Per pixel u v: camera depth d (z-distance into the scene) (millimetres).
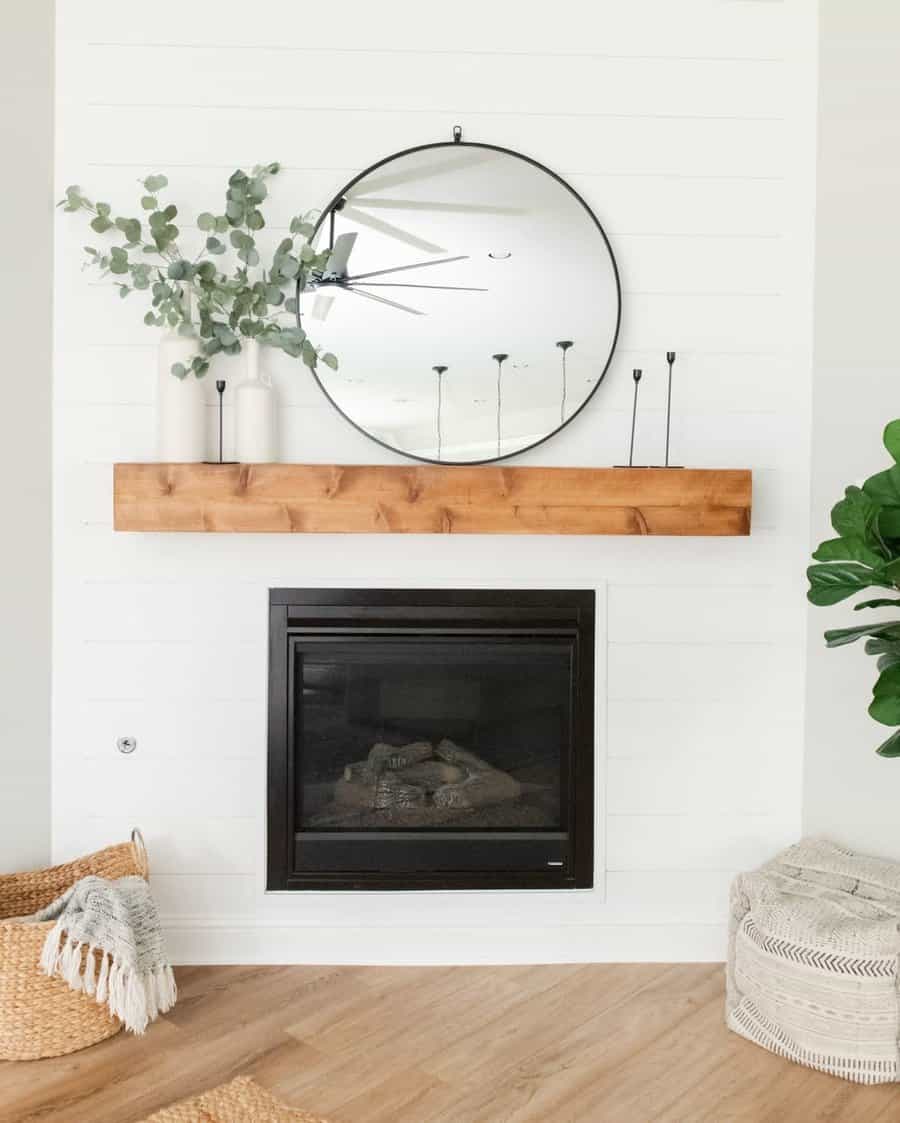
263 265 2555
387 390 2557
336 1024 2279
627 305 2605
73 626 2553
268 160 2543
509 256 2564
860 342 2590
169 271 2416
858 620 2611
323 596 2584
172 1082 2043
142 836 2566
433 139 2570
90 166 2520
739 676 2641
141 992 2141
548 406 2574
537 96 2576
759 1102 2006
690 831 2639
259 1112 1938
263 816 2582
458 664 2607
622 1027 2285
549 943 2615
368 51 2551
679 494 2465
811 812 2646
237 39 2531
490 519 2439
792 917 2205
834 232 2590
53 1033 2127
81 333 2531
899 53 2545
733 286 2609
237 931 2584
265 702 2582
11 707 2512
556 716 2623
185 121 2529
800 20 2584
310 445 2580
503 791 2619
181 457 2467
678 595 2627
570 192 2564
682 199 2598
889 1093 2051
